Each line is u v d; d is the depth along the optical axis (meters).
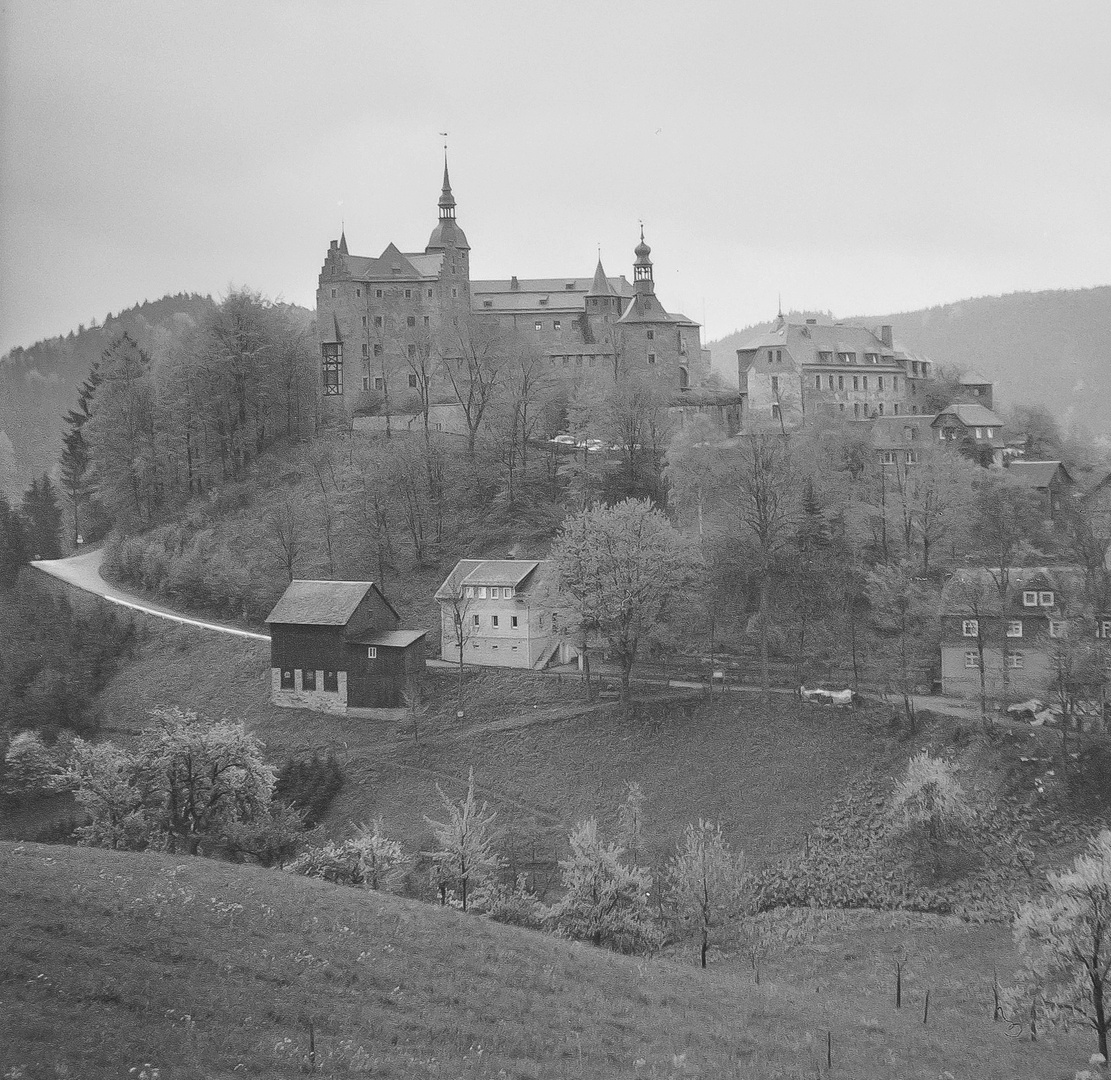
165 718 81.06
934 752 102.19
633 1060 47.84
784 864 93.38
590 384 189.00
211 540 165.75
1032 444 190.25
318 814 110.31
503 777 111.19
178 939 51.31
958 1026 61.03
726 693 116.50
